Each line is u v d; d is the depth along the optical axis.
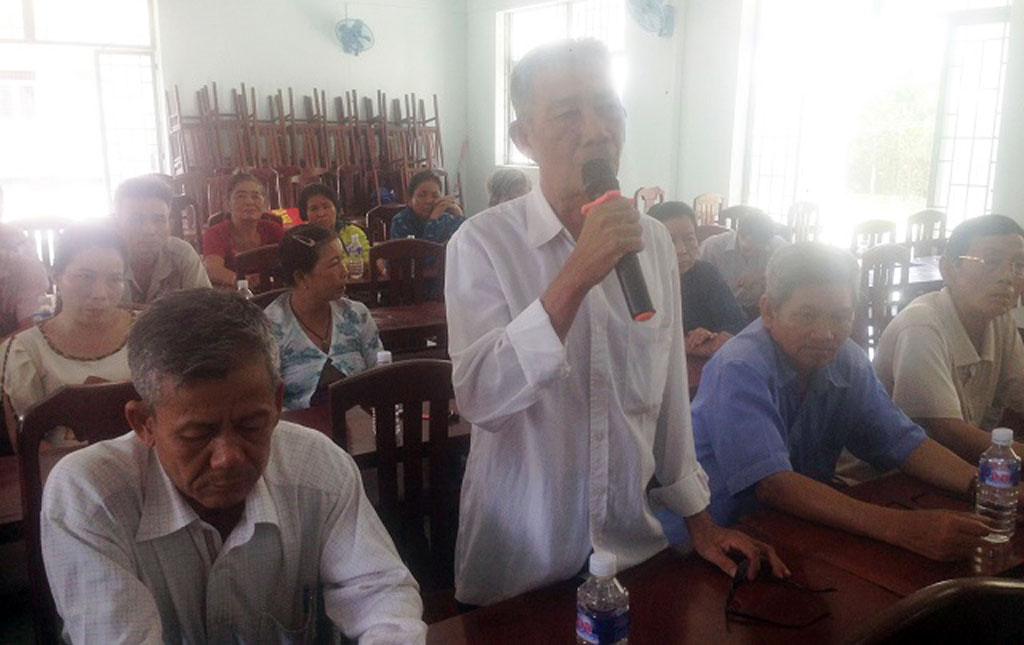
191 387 0.85
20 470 1.50
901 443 1.68
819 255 1.55
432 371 1.67
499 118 9.35
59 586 0.94
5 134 9.13
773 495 1.50
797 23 6.66
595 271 1.00
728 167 7.05
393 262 4.02
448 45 9.51
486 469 1.24
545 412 1.18
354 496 1.11
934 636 0.75
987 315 1.91
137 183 3.09
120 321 2.14
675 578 1.25
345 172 8.82
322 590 1.11
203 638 1.03
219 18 8.23
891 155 6.36
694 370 2.66
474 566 1.29
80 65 9.00
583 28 8.35
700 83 7.16
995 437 1.52
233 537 1.00
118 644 0.91
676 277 1.30
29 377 2.01
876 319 3.67
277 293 2.66
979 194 5.89
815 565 1.30
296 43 8.65
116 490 0.97
